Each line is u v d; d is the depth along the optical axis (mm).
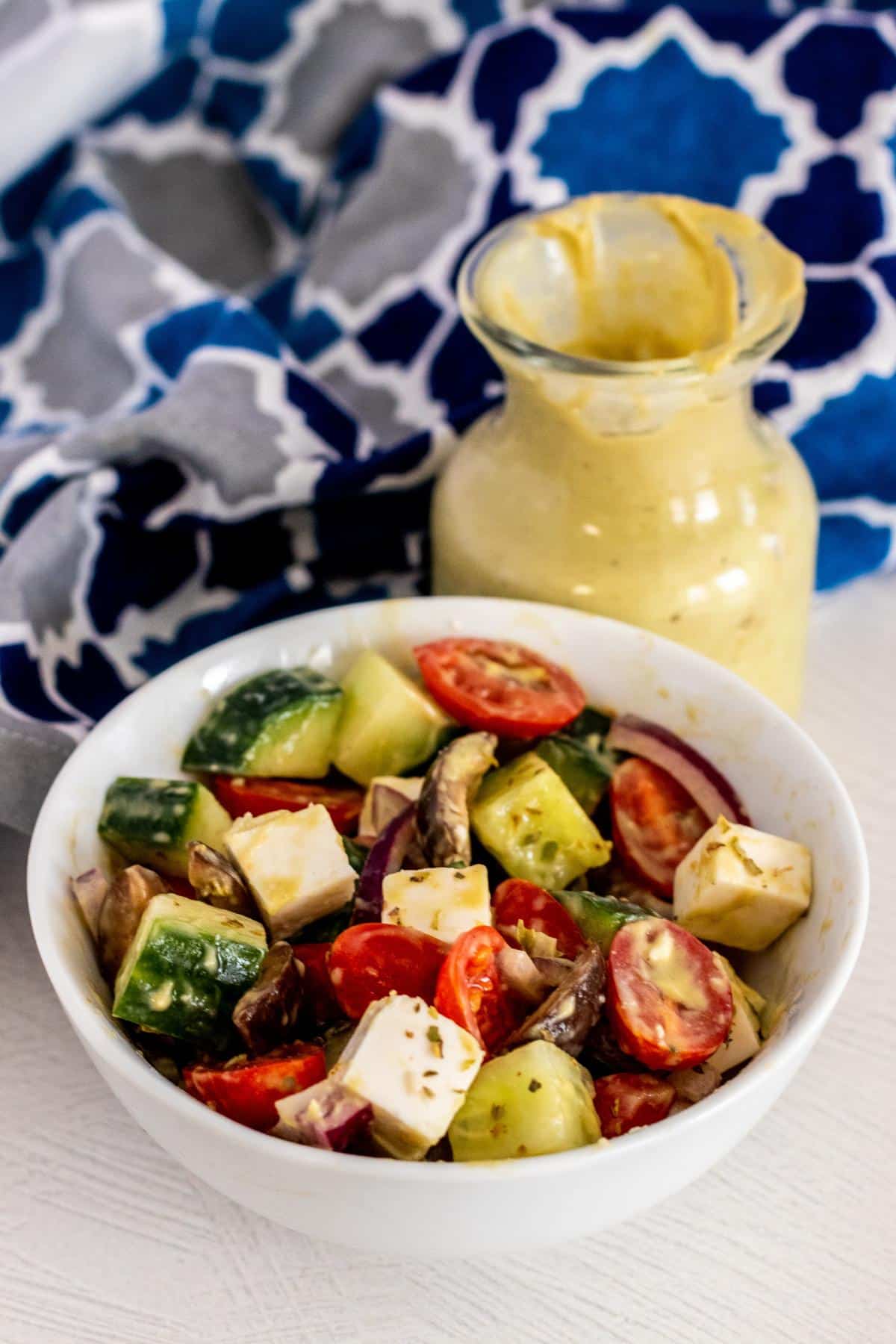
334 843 389
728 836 388
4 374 555
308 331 550
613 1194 348
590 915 384
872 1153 400
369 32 582
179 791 400
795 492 447
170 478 500
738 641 441
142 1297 379
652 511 431
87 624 489
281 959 374
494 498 446
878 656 503
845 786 468
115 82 572
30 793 428
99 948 385
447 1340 373
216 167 599
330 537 508
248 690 418
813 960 379
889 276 514
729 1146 364
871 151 528
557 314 457
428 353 538
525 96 549
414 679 436
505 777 406
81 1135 404
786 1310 376
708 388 416
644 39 545
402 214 559
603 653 427
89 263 553
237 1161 346
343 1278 382
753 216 536
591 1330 374
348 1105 347
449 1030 353
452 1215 344
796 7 584
